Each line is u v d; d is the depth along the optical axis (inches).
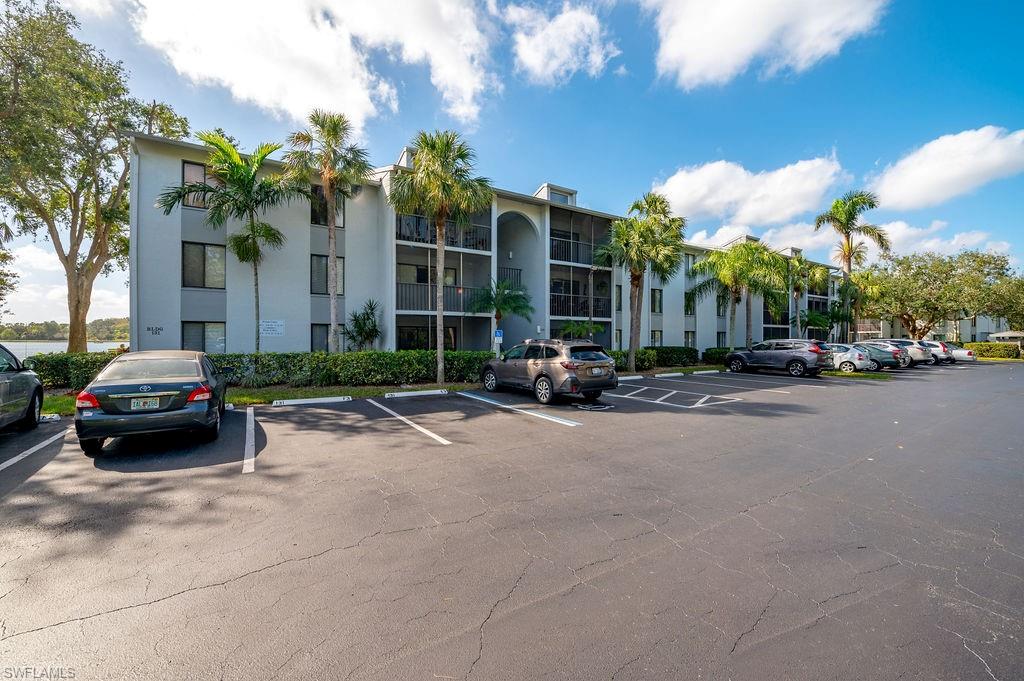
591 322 906.7
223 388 351.9
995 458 266.8
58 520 169.3
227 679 92.1
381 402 461.7
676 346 1109.7
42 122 525.3
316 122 593.3
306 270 689.6
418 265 849.5
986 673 94.5
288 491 202.4
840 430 342.0
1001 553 149.6
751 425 357.7
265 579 129.6
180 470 230.4
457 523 170.1
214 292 622.2
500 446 285.6
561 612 115.6
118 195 788.0
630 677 93.6
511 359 518.6
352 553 145.9
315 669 95.0
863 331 2100.1
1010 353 1509.6
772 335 1518.2
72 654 98.8
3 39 497.4
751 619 113.2
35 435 303.3
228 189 585.0
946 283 1380.4
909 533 164.6
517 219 942.4
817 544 155.6
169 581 127.9
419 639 104.8
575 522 172.1
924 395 551.2
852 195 1178.6
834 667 96.3
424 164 559.8
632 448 283.3
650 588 127.3
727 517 178.2
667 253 818.2
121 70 742.5
